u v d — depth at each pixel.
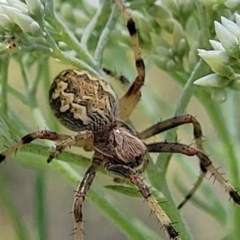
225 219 0.14
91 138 0.14
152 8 0.14
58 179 0.18
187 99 0.14
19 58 0.14
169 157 0.14
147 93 0.15
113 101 0.14
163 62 0.14
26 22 0.13
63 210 0.19
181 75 0.14
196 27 0.14
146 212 0.18
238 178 0.14
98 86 0.14
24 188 0.19
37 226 0.14
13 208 0.14
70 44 0.14
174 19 0.14
